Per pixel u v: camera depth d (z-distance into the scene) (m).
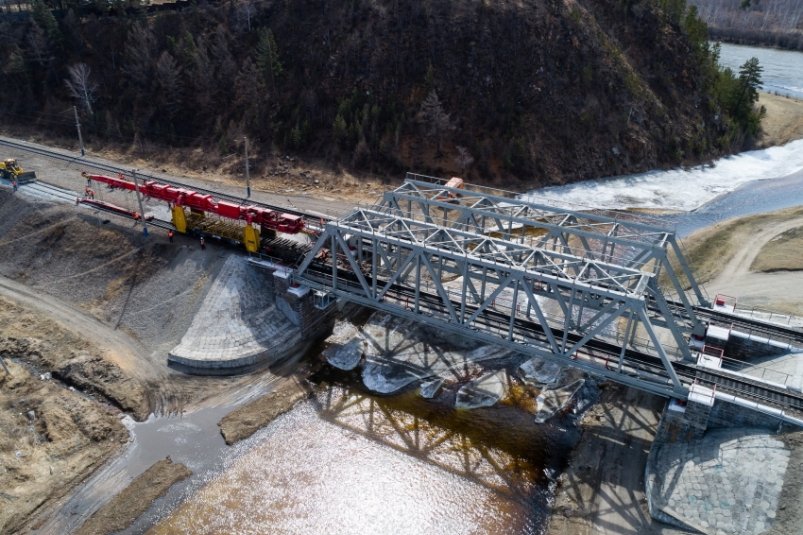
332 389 43.19
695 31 95.38
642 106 84.62
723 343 40.41
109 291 52.62
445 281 54.59
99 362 44.66
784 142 96.12
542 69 80.31
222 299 48.38
